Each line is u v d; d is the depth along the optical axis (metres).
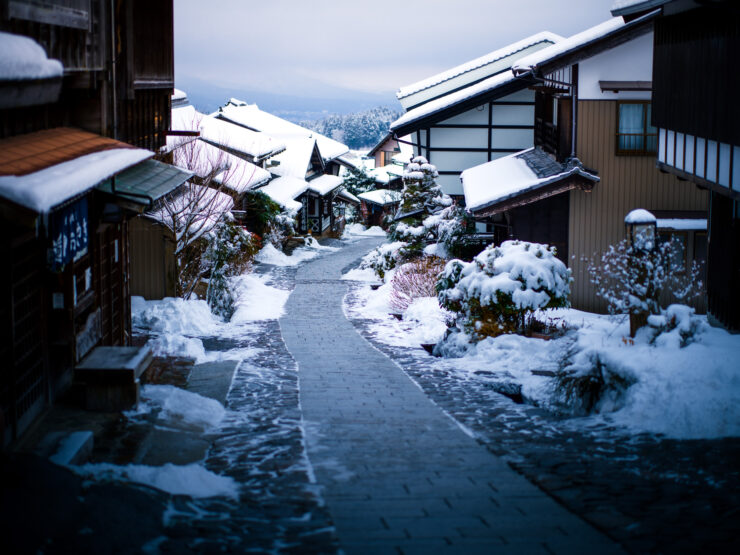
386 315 20.77
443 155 28.17
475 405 9.79
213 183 25.62
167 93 14.34
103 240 10.52
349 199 60.19
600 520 5.25
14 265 6.91
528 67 19.00
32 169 6.16
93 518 4.87
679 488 6.00
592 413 9.01
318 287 26.83
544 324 14.77
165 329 16.41
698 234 18.14
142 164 11.00
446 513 5.48
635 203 19.03
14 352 6.89
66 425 7.73
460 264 14.59
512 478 6.42
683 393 8.03
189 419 8.54
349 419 8.89
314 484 6.26
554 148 20.98
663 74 14.09
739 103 10.35
